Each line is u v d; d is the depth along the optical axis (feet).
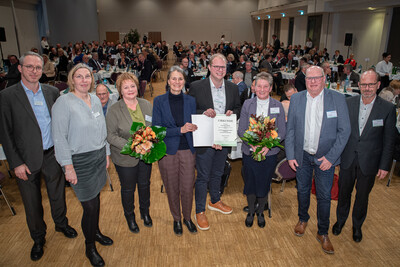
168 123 7.25
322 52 37.81
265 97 7.78
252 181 8.29
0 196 10.34
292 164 7.58
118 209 9.56
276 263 7.27
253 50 50.34
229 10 73.77
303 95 7.21
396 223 8.88
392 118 7.04
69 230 8.18
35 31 44.06
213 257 7.46
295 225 8.80
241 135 8.15
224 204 9.52
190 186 7.82
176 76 6.88
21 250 7.69
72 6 54.34
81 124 6.17
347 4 38.86
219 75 7.63
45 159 7.12
